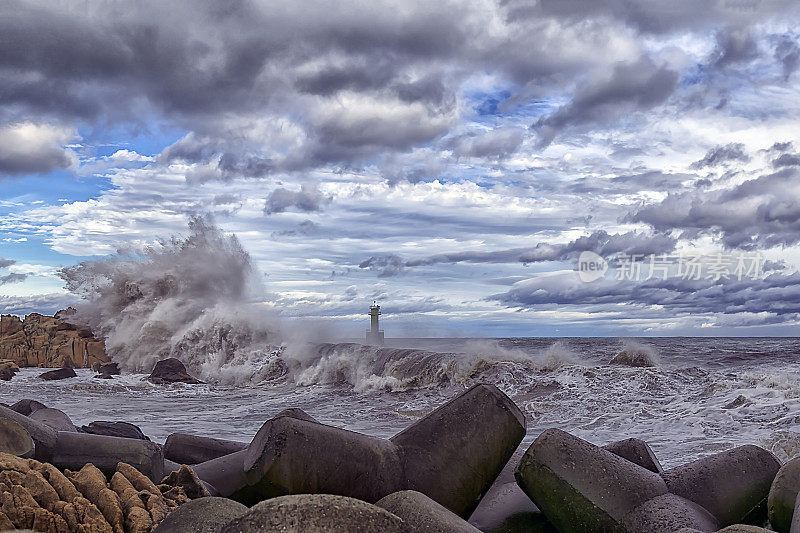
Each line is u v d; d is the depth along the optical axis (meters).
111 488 3.84
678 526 3.51
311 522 2.33
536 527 3.99
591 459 3.88
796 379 12.14
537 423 10.92
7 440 4.13
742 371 13.60
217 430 10.65
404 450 4.21
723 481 4.08
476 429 4.30
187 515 3.12
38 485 3.50
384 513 2.44
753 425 9.41
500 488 4.50
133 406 14.65
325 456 3.94
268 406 14.58
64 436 4.62
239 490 4.57
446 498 4.09
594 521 3.73
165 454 5.88
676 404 11.29
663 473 4.23
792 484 3.70
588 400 12.22
